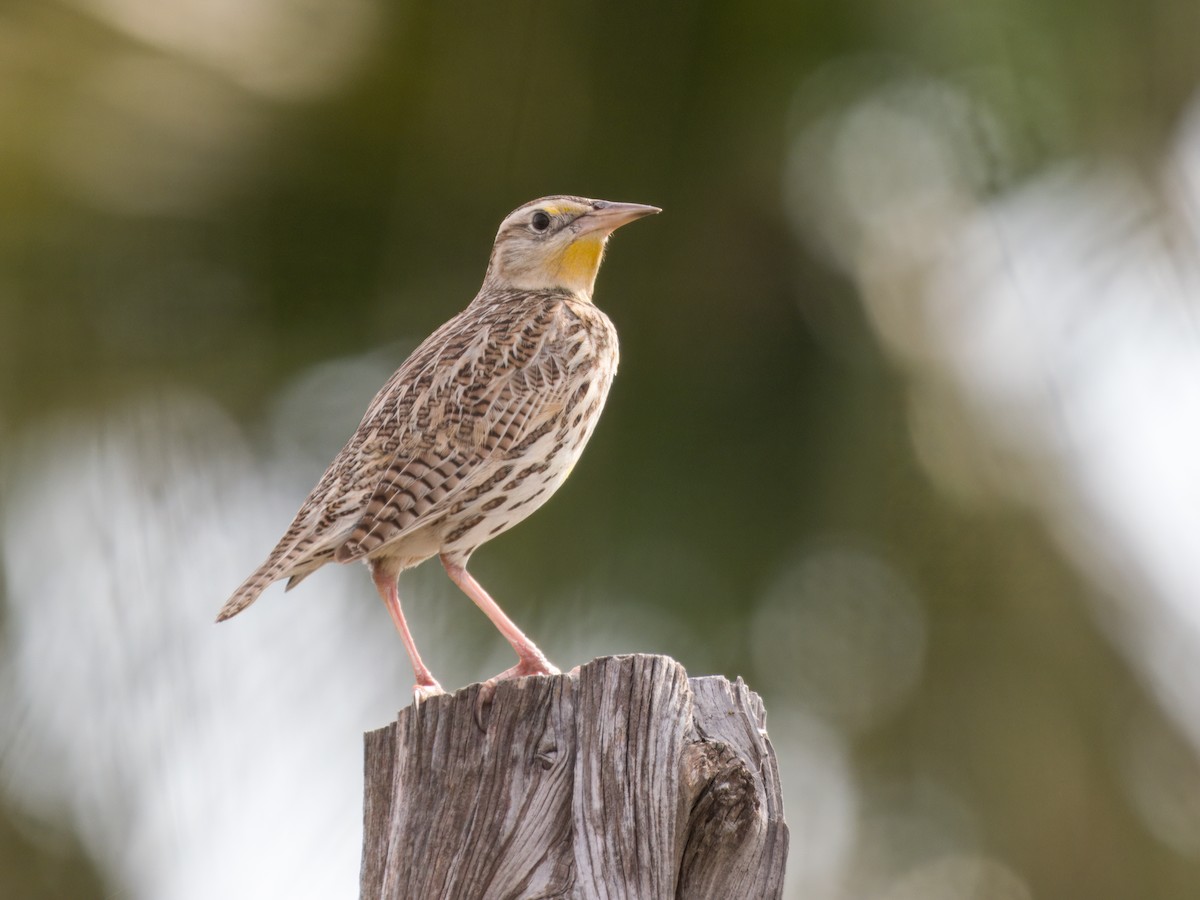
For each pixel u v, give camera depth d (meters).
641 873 7.11
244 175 12.23
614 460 12.93
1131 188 13.20
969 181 13.45
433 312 12.63
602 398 11.03
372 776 7.72
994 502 13.43
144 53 11.75
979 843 14.66
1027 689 14.02
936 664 14.07
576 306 11.23
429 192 12.45
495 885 7.23
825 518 13.21
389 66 12.19
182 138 11.93
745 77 12.87
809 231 13.41
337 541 10.02
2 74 11.57
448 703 7.50
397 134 12.31
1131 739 14.20
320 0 12.03
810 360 13.38
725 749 7.29
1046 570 13.58
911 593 13.77
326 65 12.08
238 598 9.80
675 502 13.02
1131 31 13.06
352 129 12.32
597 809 7.22
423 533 10.40
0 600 12.30
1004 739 14.17
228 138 12.02
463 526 10.45
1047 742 14.17
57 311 12.33
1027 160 13.54
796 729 14.20
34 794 13.41
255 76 11.95
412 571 12.45
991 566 13.58
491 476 10.36
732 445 13.19
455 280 12.70
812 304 13.39
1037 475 13.41
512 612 12.45
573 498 12.73
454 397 10.36
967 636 13.92
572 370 10.73
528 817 7.29
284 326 12.74
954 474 13.36
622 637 12.88
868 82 13.34
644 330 13.13
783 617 13.66
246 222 12.41
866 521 13.28
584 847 7.18
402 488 10.02
